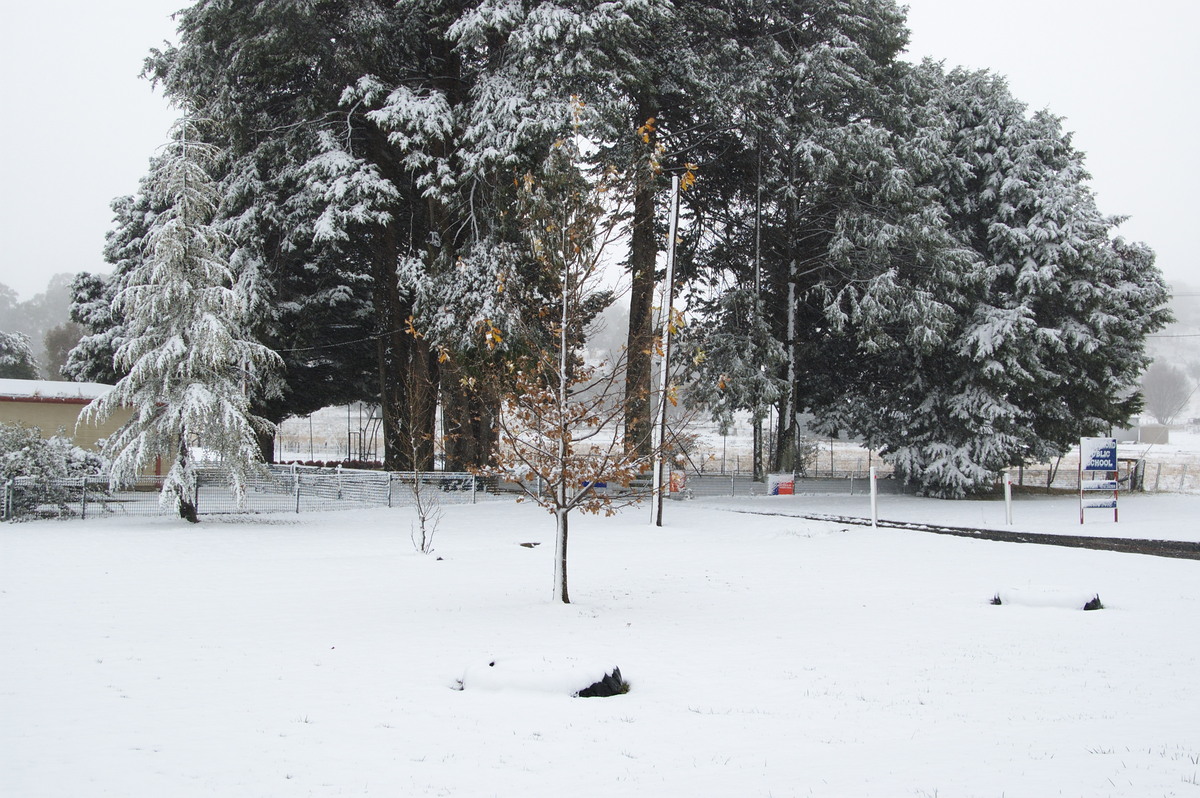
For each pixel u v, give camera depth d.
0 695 7.54
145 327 22.86
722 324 34.94
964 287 34.25
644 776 5.78
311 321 36.75
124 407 23.12
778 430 36.56
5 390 30.52
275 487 26.06
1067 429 37.12
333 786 5.50
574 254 13.72
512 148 27.86
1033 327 33.72
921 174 33.78
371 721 7.00
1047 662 9.36
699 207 37.19
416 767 5.91
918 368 35.94
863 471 59.47
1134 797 5.22
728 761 6.14
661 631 10.95
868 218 32.88
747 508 30.30
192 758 5.98
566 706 7.61
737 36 34.72
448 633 10.59
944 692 8.16
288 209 32.81
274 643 9.93
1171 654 9.71
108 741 6.32
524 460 13.02
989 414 33.38
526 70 28.81
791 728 7.02
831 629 11.16
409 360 35.88
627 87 30.38
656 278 33.66
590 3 29.48
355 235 35.81
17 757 5.91
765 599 13.47
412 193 34.59
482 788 5.51
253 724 6.84
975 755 6.23
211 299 22.64
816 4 33.72
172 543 19.72
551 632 10.73
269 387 35.47
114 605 12.24
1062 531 22.42
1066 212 34.47
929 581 15.20
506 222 28.27
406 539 21.64
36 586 13.70
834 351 40.53
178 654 9.29
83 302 50.03
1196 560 17.34
